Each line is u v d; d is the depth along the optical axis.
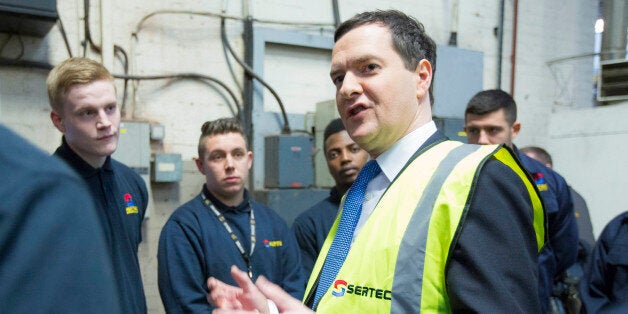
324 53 3.37
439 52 3.60
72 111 1.26
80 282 0.30
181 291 1.48
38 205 0.29
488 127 1.76
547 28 4.27
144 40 2.84
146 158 2.73
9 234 0.28
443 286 0.64
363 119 0.77
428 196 0.67
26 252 0.28
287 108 3.24
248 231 1.65
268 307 0.72
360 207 0.83
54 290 0.28
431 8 3.72
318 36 3.28
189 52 2.96
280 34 3.16
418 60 0.80
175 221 1.59
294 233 1.83
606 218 3.26
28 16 2.21
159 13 2.87
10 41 2.49
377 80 0.76
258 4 3.13
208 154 1.66
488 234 0.61
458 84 3.70
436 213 0.65
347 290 0.69
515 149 1.84
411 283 0.64
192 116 2.96
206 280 1.54
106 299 0.31
